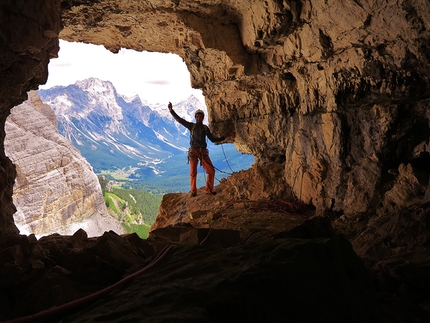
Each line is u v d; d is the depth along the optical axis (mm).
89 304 2211
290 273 2164
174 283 2143
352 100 6777
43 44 4188
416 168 5750
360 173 6520
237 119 10383
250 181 9539
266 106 9438
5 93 4258
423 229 3934
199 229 4055
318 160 7414
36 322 2131
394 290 3248
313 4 6078
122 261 2973
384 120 5992
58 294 2408
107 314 1860
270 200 8492
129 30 8469
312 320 1979
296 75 8000
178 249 2928
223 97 9969
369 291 2504
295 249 2447
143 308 1864
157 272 2518
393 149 6250
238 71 8586
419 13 4434
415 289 3088
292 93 8547
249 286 2004
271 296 1982
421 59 5055
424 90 5738
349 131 6812
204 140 9875
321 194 7223
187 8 7418
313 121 7652
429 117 5637
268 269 2135
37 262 2953
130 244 3439
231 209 8086
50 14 4234
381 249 4047
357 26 5508
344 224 6059
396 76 5863
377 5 4859
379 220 5023
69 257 2988
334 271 2424
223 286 1999
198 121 9836
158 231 5125
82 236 4180
